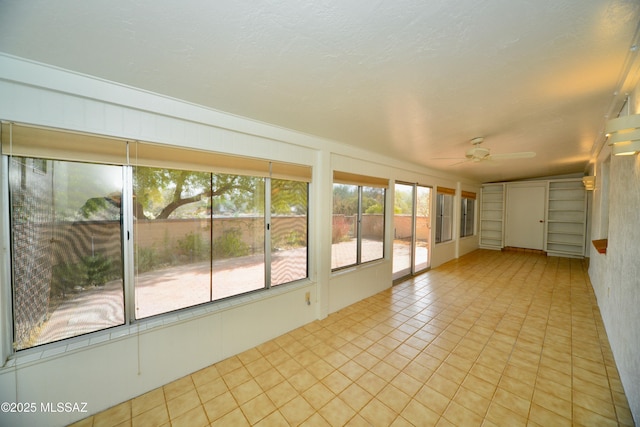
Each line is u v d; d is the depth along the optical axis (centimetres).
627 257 188
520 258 637
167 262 202
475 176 652
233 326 231
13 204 145
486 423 160
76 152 159
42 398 150
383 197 414
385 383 197
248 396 184
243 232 244
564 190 653
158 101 183
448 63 142
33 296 153
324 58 137
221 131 218
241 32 116
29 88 143
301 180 283
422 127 255
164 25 111
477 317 311
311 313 299
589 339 257
